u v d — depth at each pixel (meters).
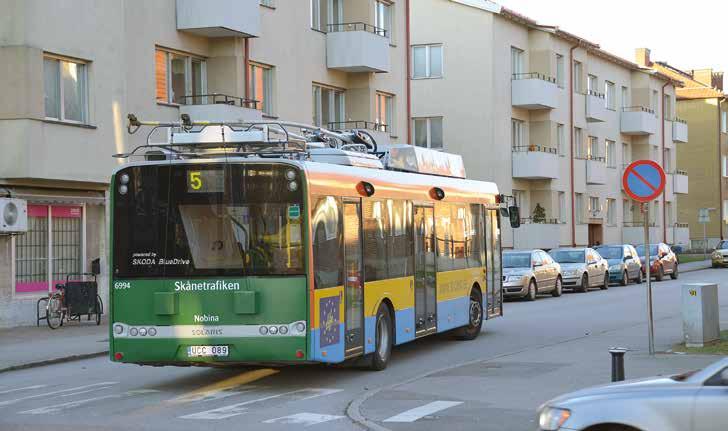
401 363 16.06
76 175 23.00
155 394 13.00
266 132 13.55
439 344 18.78
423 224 16.97
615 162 63.16
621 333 19.56
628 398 6.74
